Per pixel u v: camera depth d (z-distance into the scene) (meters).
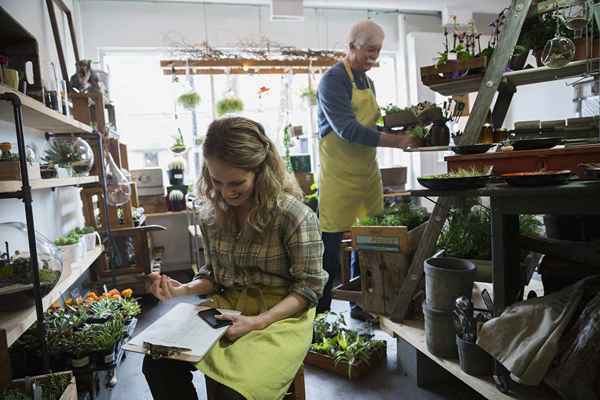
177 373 1.22
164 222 4.52
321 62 4.38
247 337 1.20
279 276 1.38
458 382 1.96
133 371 2.21
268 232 1.33
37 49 1.94
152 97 4.58
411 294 1.99
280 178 1.35
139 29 4.26
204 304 1.40
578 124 1.84
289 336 1.24
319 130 2.73
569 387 1.27
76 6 3.98
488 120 2.09
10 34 1.83
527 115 4.91
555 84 4.52
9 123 2.22
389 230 2.06
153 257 4.14
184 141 4.65
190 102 4.06
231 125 1.23
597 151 1.45
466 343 1.56
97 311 2.30
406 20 5.04
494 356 1.40
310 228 1.33
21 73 1.89
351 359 2.03
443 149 2.03
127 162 4.04
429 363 1.93
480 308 1.99
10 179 1.61
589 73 1.76
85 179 2.47
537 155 1.54
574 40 1.79
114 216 3.34
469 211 2.20
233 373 1.08
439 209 1.86
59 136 2.83
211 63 4.06
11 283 1.59
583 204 1.33
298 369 1.30
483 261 1.92
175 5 4.34
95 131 2.87
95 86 3.11
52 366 1.91
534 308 1.40
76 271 2.17
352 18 4.91
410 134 2.12
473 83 1.95
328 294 2.71
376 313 2.17
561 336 1.33
